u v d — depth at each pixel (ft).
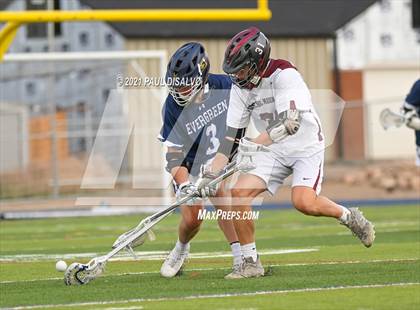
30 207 159.43
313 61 214.69
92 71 201.57
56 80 209.15
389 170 189.37
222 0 179.63
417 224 113.70
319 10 216.74
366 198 172.14
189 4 178.70
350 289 55.47
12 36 135.64
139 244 62.54
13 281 65.00
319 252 80.53
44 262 78.74
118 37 218.79
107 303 52.29
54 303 52.85
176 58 61.52
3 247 96.43
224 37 208.33
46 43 214.28
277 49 213.66
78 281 60.85
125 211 149.18
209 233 108.78
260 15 138.00
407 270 64.28
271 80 61.00
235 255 62.95
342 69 259.60
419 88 94.07
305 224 119.44
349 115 195.93
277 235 103.04
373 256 75.41
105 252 88.22
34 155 183.93
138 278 63.67
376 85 260.42
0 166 177.27
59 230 120.26
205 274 65.16
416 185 182.09
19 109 198.70
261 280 60.29
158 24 206.49
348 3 218.59
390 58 275.59
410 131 200.54
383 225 113.19
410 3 274.98
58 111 207.51
